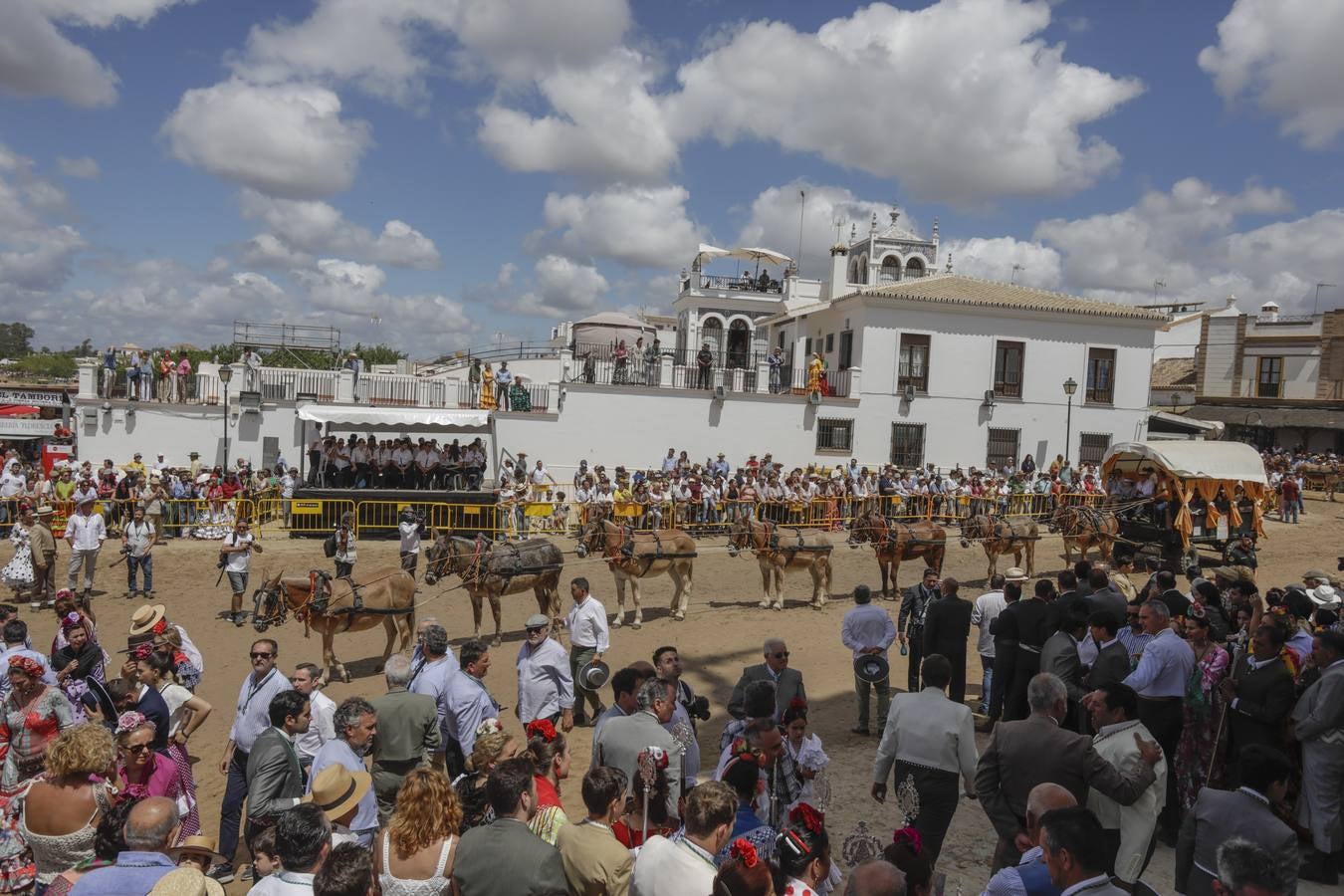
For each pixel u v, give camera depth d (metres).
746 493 24.28
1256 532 20.45
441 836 4.51
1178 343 54.31
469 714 7.10
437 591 17.75
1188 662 6.88
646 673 6.25
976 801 8.16
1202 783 6.86
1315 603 9.72
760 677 7.02
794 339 36.94
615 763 5.59
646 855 4.20
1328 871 6.41
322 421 23.42
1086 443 32.41
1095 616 7.47
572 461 28.06
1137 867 5.16
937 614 9.88
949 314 31.03
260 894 4.09
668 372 29.73
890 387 30.61
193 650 8.74
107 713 7.69
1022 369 31.72
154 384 25.62
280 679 6.95
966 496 25.78
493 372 29.28
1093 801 5.33
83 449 24.64
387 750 6.64
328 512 21.42
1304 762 6.41
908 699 6.14
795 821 4.33
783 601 16.97
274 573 18.11
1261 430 43.34
